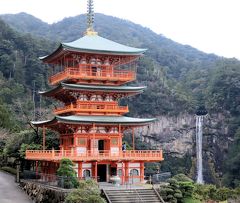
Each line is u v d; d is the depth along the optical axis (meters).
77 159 57.78
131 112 173.00
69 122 59.31
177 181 54.31
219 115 175.38
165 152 170.25
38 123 64.88
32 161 71.81
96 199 45.09
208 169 167.75
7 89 148.25
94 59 65.00
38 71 170.88
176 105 177.00
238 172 151.12
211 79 199.88
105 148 63.28
